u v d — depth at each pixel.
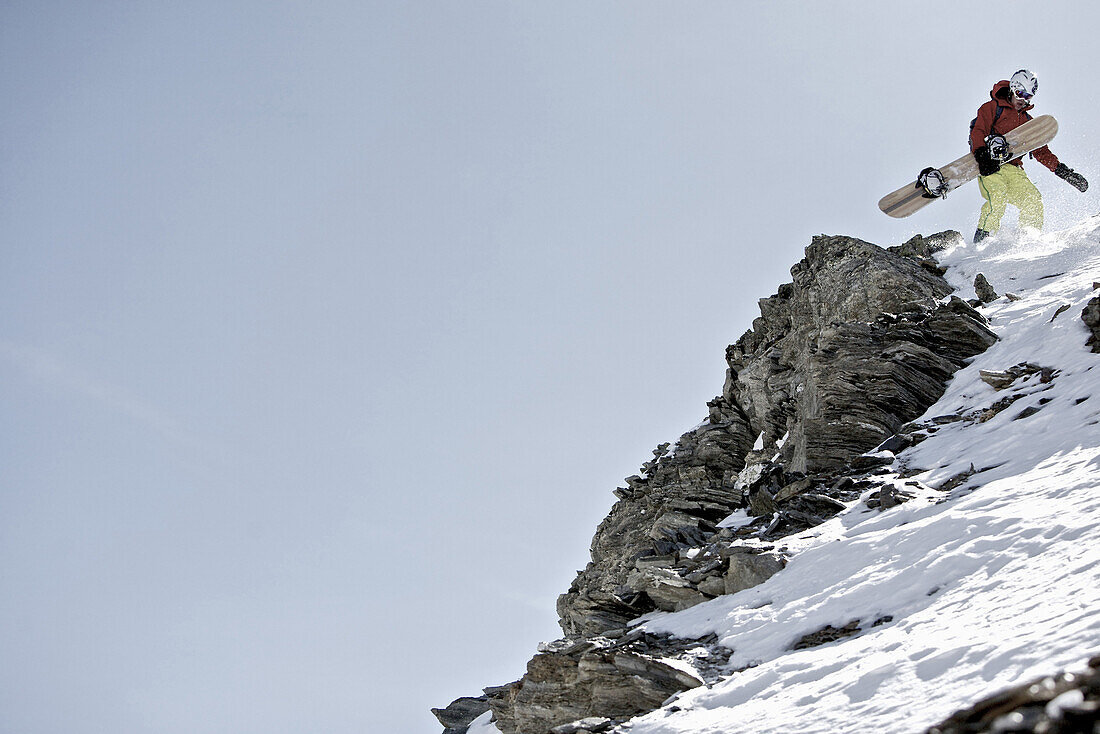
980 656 5.74
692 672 8.89
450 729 17.17
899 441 14.08
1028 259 20.06
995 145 18.75
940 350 16.92
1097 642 4.93
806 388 18.02
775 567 10.83
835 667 7.23
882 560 9.27
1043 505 8.34
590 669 10.22
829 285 22.72
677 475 24.69
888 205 20.78
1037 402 12.23
